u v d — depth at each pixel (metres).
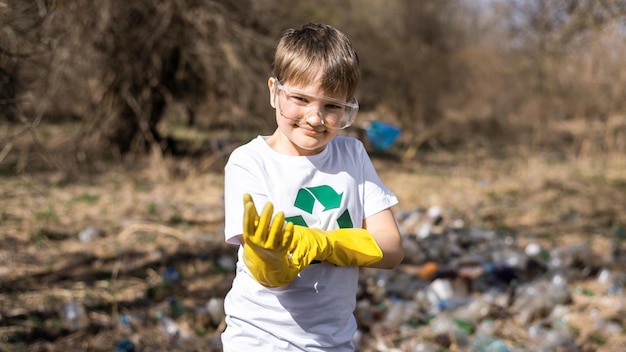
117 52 9.73
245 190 2.15
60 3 5.43
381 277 5.44
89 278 5.19
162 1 9.52
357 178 2.29
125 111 10.47
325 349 2.17
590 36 11.99
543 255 6.30
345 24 13.86
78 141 10.20
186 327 4.46
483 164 12.27
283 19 10.70
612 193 9.55
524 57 16.03
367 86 15.62
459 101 17.44
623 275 5.75
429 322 4.62
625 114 12.70
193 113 11.80
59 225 6.57
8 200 7.50
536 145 14.44
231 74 10.07
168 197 8.26
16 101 5.24
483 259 6.12
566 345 4.31
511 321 4.73
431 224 7.43
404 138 15.19
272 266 1.86
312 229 2.00
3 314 4.38
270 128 10.36
